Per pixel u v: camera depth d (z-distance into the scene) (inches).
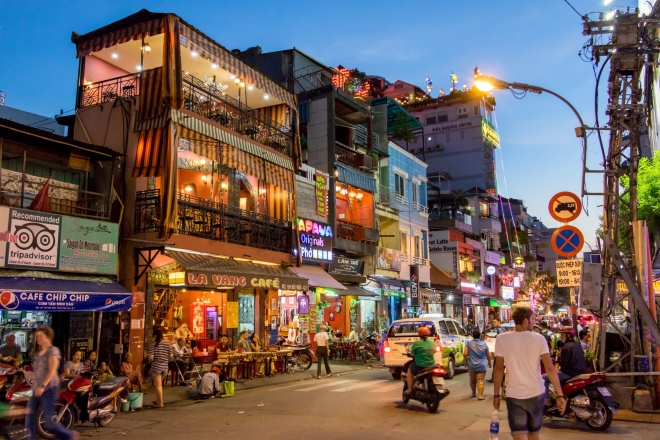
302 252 907.4
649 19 426.3
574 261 458.0
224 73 773.3
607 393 353.7
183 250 646.5
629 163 456.4
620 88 448.8
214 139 689.0
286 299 928.3
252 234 773.9
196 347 657.6
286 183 847.7
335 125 1130.7
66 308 482.3
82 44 677.3
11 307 440.8
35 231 498.3
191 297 725.3
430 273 1518.2
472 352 505.0
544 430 355.6
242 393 573.3
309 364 788.6
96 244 555.8
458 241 1733.5
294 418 408.8
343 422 389.7
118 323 592.4
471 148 2292.1
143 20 643.5
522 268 2386.8
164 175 602.9
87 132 666.2
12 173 528.4
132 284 612.4
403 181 1365.7
